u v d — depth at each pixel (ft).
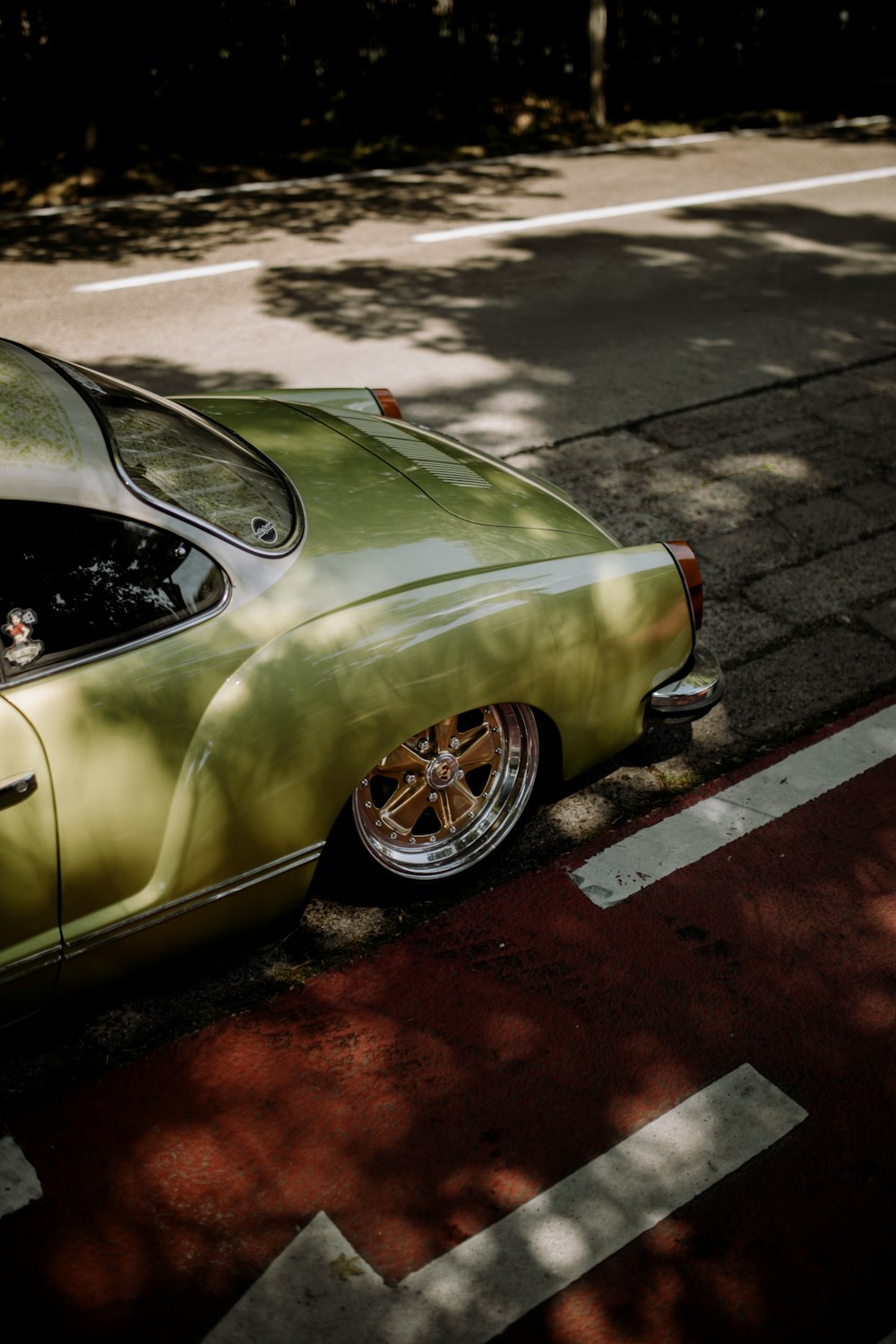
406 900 10.24
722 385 21.79
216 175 37.52
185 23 39.63
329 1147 8.20
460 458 11.40
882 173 40.29
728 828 11.34
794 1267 7.63
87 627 7.68
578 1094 8.68
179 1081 8.61
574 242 30.94
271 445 10.46
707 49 52.80
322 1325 7.14
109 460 8.10
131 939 8.30
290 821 8.58
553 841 11.12
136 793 7.80
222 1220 7.70
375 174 38.47
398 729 8.77
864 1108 8.70
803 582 15.53
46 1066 8.64
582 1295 7.40
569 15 48.73
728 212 34.47
